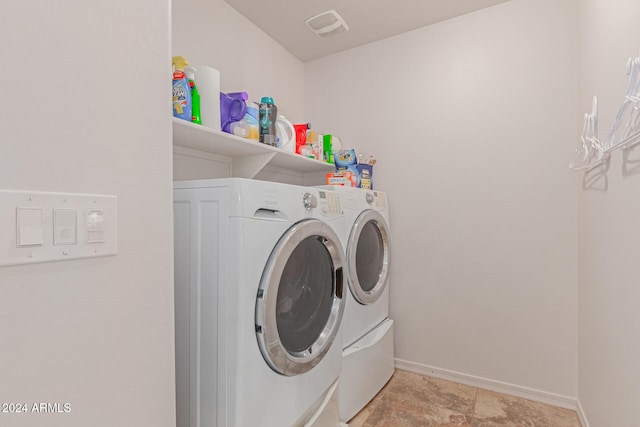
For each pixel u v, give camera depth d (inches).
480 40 74.5
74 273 21.9
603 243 47.1
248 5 72.4
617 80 40.8
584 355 59.2
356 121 90.8
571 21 65.5
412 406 65.9
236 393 36.2
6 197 18.6
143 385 26.2
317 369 49.2
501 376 72.0
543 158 67.8
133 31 25.6
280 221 42.1
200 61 64.8
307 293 49.7
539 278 68.3
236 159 69.0
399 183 84.3
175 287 41.3
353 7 73.5
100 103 23.3
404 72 83.9
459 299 76.7
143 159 26.2
